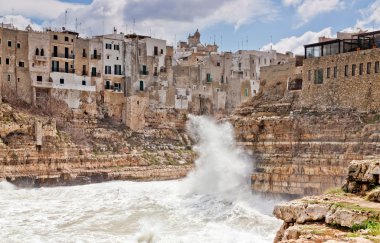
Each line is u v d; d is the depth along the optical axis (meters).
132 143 123.38
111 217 61.62
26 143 101.38
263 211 59.44
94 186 95.69
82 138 115.69
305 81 67.94
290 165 61.34
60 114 117.81
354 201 29.83
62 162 105.38
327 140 58.66
